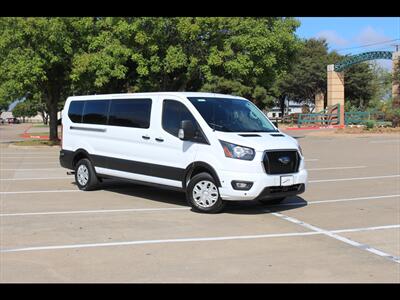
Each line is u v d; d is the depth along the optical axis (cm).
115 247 673
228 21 2391
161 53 2441
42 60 2528
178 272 569
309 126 5222
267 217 877
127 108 1068
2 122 11556
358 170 1614
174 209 946
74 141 1192
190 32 2292
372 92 7575
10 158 2081
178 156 946
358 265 599
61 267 588
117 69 2405
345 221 847
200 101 965
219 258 623
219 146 884
